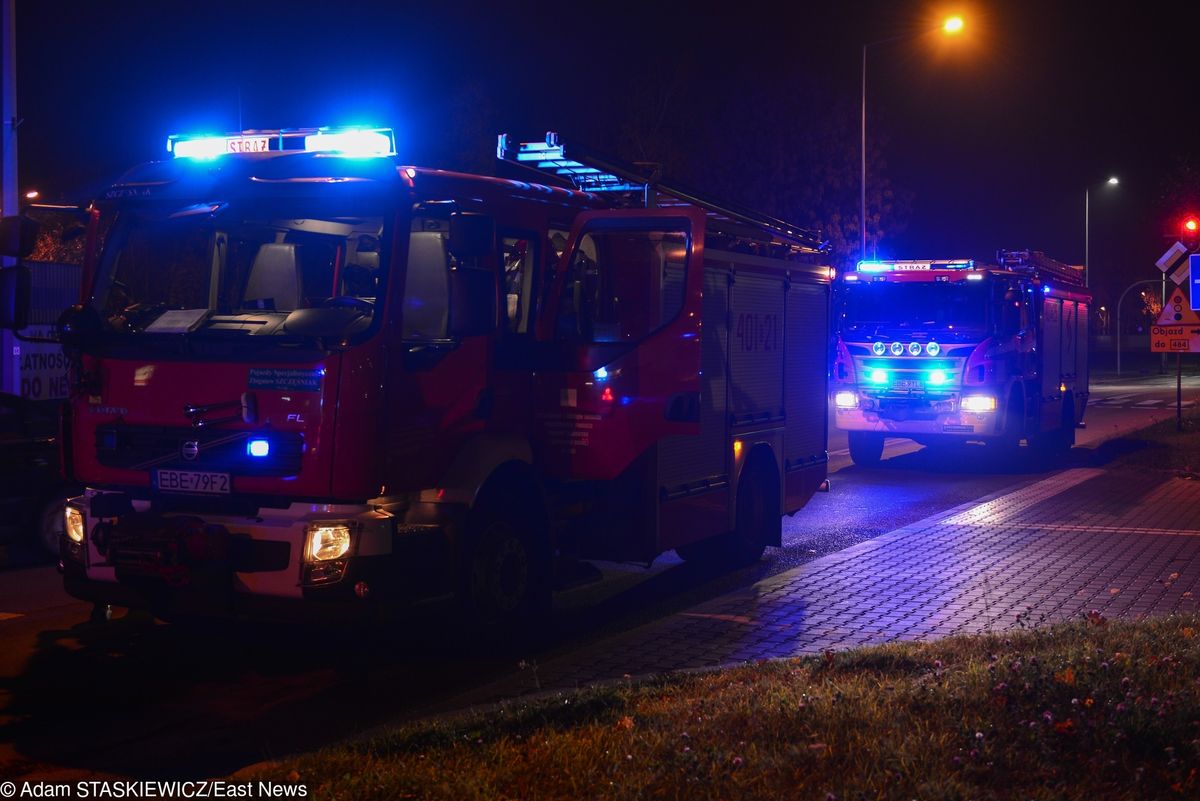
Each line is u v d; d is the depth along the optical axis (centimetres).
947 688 579
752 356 1055
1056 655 632
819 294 1197
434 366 712
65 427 732
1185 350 2064
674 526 934
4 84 1688
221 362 680
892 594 930
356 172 690
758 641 786
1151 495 1515
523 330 809
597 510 886
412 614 707
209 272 746
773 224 1110
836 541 1230
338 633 815
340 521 663
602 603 936
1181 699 541
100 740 600
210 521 682
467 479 738
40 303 1441
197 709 653
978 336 1839
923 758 483
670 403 848
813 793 457
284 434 664
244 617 684
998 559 1074
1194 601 898
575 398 822
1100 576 996
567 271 822
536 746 519
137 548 667
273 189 700
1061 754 488
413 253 708
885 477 1811
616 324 832
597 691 611
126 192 734
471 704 643
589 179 939
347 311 679
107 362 712
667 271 854
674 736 518
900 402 1883
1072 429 2202
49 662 744
